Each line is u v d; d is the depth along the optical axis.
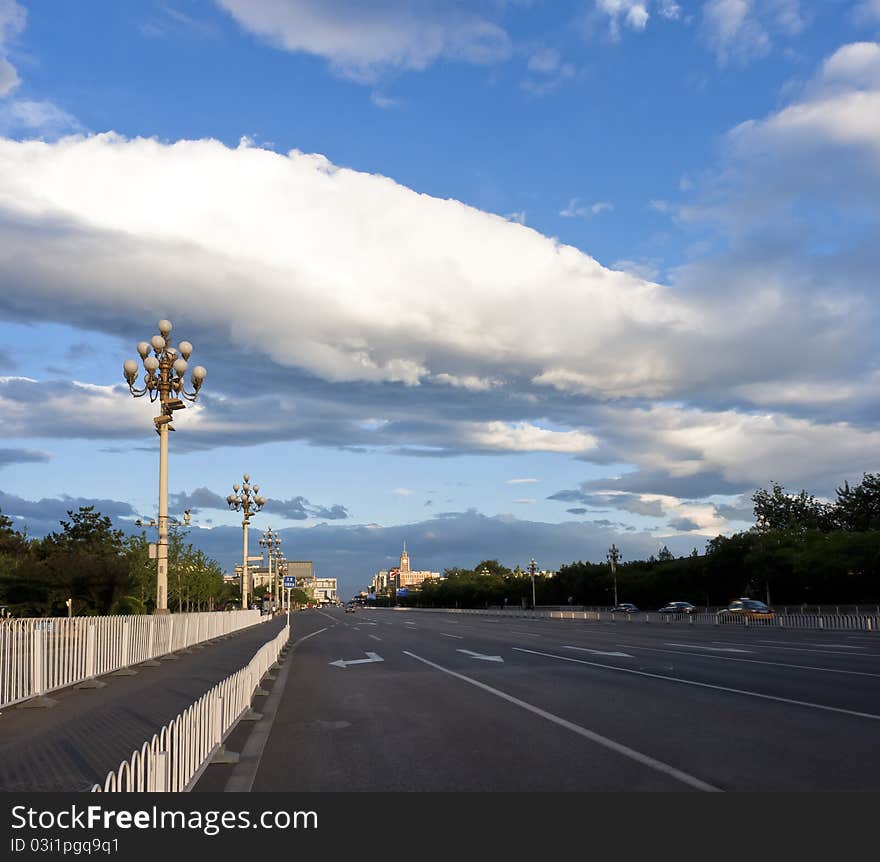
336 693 16.84
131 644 21.22
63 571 47.38
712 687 16.36
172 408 27.19
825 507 102.56
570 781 8.45
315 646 33.56
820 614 57.09
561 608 108.19
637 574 100.75
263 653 18.80
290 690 17.56
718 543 85.75
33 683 14.14
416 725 12.39
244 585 55.41
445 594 176.50
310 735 11.65
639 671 20.16
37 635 14.30
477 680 18.83
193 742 8.56
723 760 9.28
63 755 10.03
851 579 67.31
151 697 15.61
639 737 10.85
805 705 13.48
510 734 11.37
